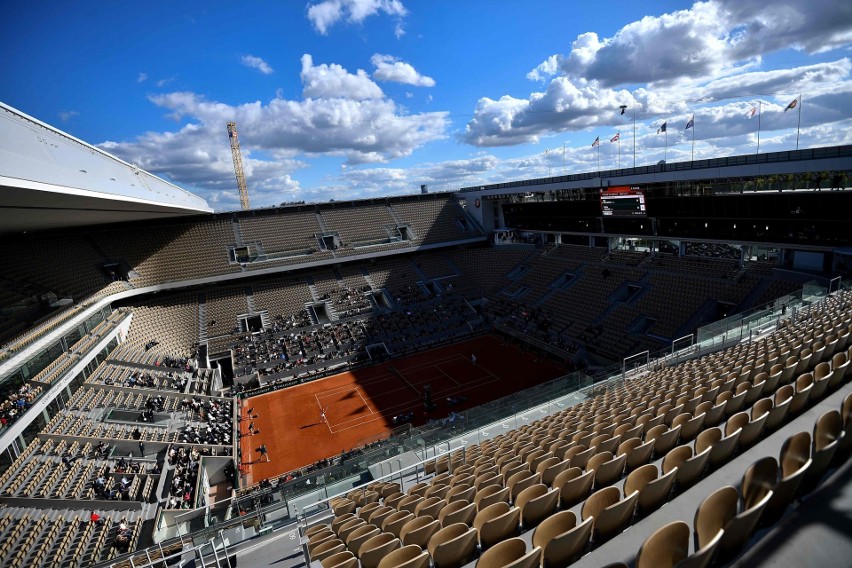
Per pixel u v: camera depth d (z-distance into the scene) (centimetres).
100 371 3991
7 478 2502
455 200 8256
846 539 587
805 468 652
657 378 2364
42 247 5059
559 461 1281
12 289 3944
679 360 2838
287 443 3888
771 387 1377
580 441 1466
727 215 4184
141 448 3225
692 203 4441
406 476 1867
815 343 1627
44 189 1995
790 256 3931
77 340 3928
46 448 2848
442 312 6244
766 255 4147
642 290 4950
